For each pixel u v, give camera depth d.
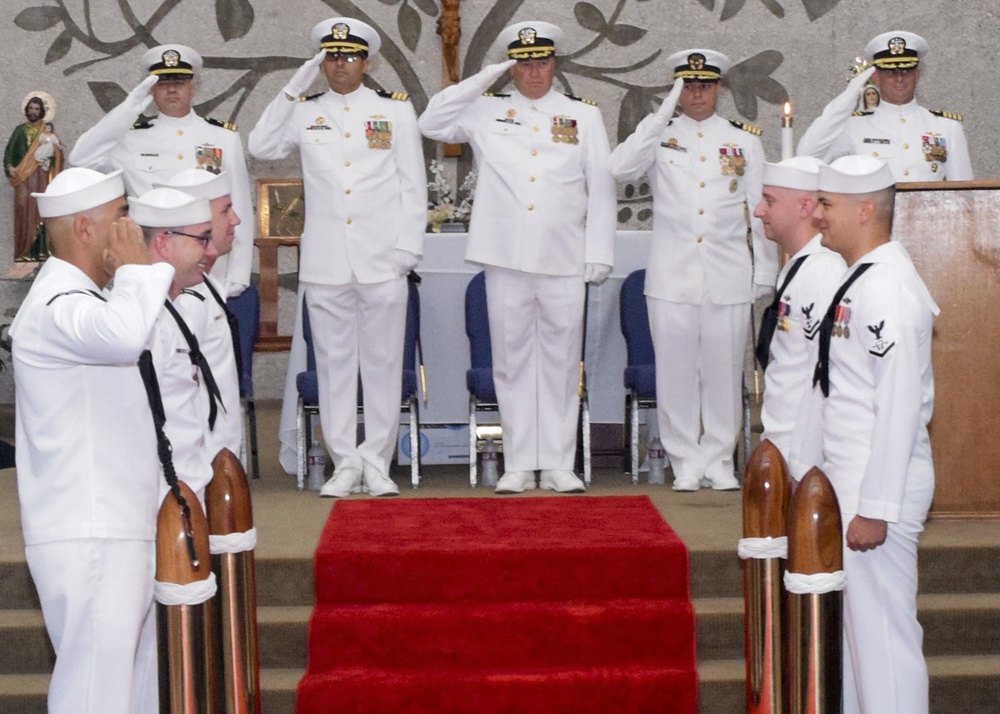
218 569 2.89
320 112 5.53
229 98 9.40
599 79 9.44
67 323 2.73
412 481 5.86
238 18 9.37
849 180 3.10
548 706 3.97
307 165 5.51
